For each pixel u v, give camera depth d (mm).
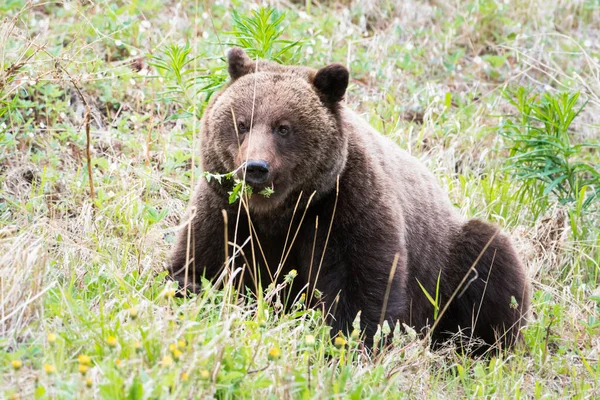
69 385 6715
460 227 11719
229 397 7273
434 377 9484
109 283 9320
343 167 9703
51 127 13102
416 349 9164
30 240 9445
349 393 7758
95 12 16234
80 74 12117
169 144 13320
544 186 14297
